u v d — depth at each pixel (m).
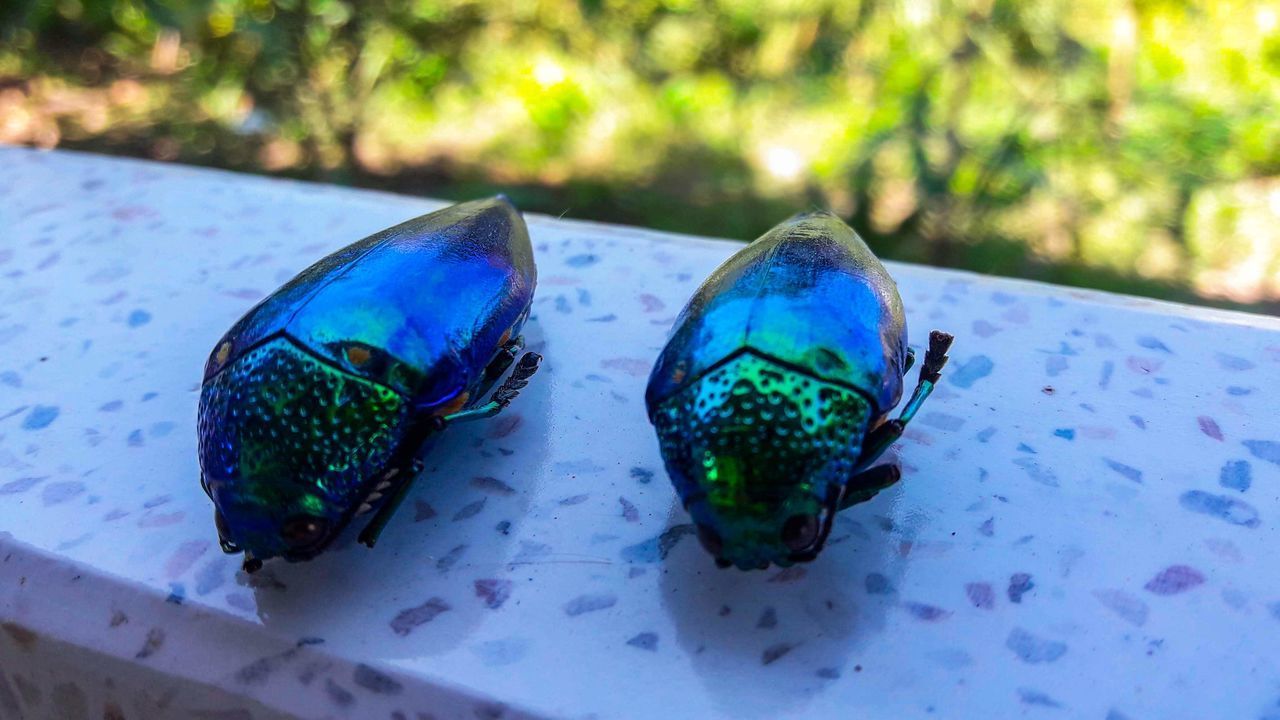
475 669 0.05
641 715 0.05
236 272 0.09
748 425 0.05
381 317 0.05
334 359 0.05
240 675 0.05
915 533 0.06
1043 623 0.05
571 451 0.07
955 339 0.08
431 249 0.06
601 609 0.06
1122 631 0.05
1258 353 0.07
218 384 0.05
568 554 0.06
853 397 0.05
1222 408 0.07
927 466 0.06
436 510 0.06
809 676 0.05
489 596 0.06
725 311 0.05
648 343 0.08
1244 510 0.06
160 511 0.06
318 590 0.06
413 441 0.06
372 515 0.06
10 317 0.08
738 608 0.05
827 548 0.06
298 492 0.05
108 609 0.06
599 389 0.07
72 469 0.07
